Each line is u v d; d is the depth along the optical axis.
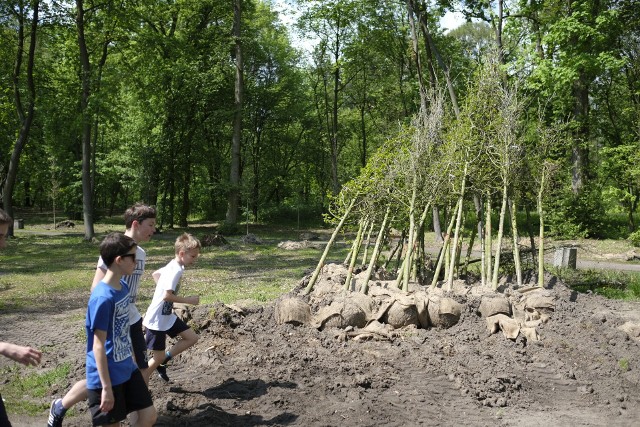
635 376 6.70
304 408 5.55
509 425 5.41
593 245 22.78
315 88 41.81
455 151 9.86
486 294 8.37
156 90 33.16
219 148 42.12
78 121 26.05
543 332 7.73
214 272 15.88
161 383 6.03
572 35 21.66
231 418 5.25
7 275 15.49
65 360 7.20
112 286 4.20
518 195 10.56
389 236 11.71
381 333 7.54
